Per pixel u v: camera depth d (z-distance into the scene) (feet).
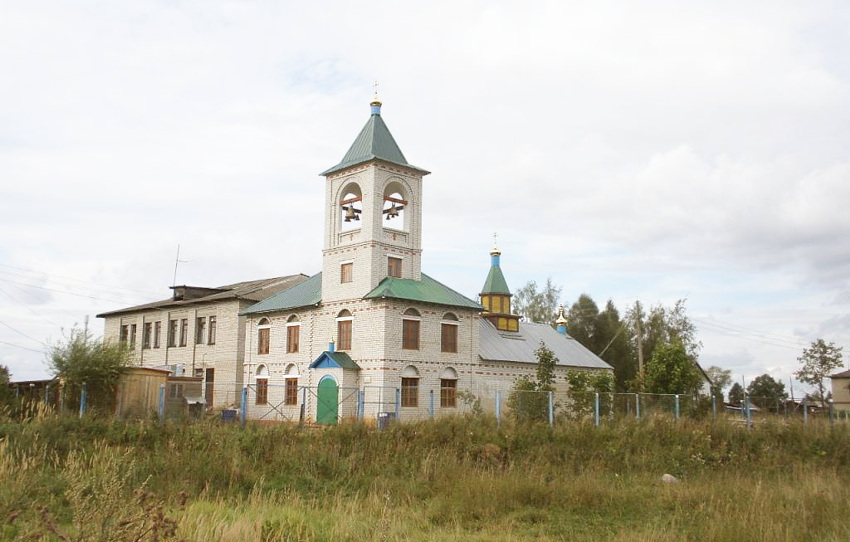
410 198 147.95
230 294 173.99
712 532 48.49
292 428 84.58
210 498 58.95
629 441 92.17
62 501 49.90
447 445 83.66
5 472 54.70
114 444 76.43
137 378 112.27
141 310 201.36
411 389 135.95
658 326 261.24
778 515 53.06
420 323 139.44
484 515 56.70
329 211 148.05
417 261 147.43
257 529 44.37
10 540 34.71
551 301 283.79
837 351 185.37
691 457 88.89
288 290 162.20
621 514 58.65
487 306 178.50
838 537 47.93
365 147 144.56
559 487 64.59
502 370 156.46
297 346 148.77
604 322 277.85
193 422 85.40
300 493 62.28
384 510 50.78
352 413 130.11
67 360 104.99
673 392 147.13
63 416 81.56
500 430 89.56
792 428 102.53
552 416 102.06
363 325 136.36
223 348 174.29
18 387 114.62
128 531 28.86
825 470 85.81
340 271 143.64
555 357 168.55
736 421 110.83
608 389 149.07
